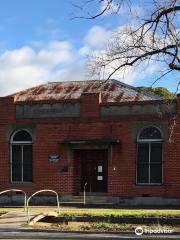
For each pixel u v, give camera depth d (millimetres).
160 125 30344
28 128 32656
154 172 30406
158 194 30125
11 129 32906
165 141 30188
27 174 32594
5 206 30797
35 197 32125
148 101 30625
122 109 31156
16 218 23281
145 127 30672
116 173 30906
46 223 22812
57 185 31891
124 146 30922
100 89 33656
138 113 30812
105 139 31109
